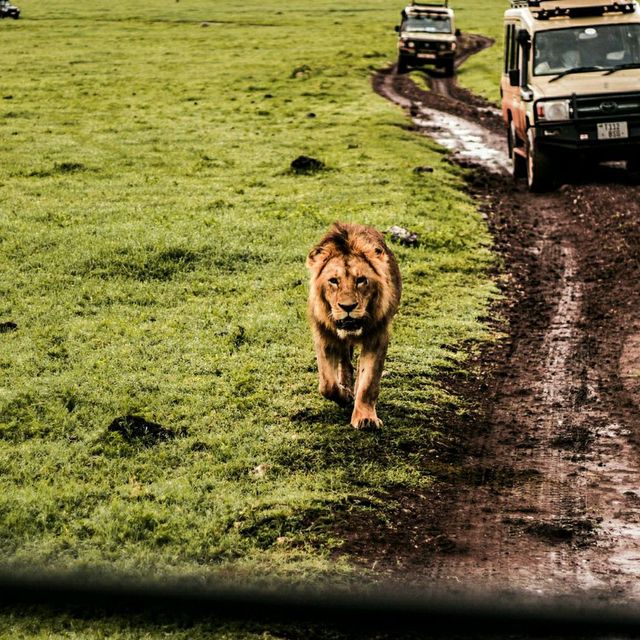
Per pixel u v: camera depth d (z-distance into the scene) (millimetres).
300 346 15586
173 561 9156
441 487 11273
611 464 12047
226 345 15562
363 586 8789
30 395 13258
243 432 12250
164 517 9922
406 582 8938
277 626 8195
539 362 15797
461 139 40844
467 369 15375
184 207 25672
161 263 20016
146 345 15562
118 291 18453
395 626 8242
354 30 94938
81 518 10000
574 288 19953
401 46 66375
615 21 29312
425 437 12516
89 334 16062
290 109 46438
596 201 26859
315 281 12156
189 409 12945
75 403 13117
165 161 32656
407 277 19844
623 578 9211
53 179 29609
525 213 27094
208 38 84750
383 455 11898
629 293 19172
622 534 10203
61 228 22844
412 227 23562
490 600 8531
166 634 8031
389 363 15078
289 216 24188
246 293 18500
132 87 53625
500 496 11109
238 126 40844
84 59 66875
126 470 11180
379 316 12133
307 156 32875
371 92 54375
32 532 9711
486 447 12562
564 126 27859
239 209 25438
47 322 16766
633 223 24000
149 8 117250
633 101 27625
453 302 18656
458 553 9680
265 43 81438
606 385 14734
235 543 9562
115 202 26406
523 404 14062
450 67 67500
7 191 27750
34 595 8508
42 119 41719
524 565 9445
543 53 29203
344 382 13453
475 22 111438
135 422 12281
